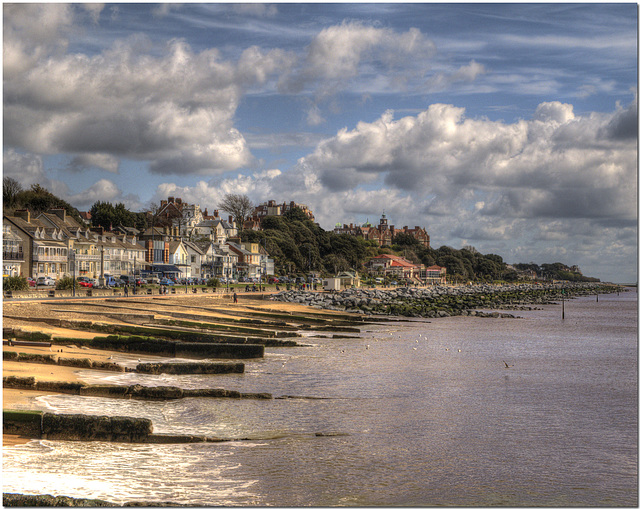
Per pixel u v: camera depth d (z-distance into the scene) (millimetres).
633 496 20516
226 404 30531
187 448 23250
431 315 108938
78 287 87688
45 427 23031
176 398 30375
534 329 89938
